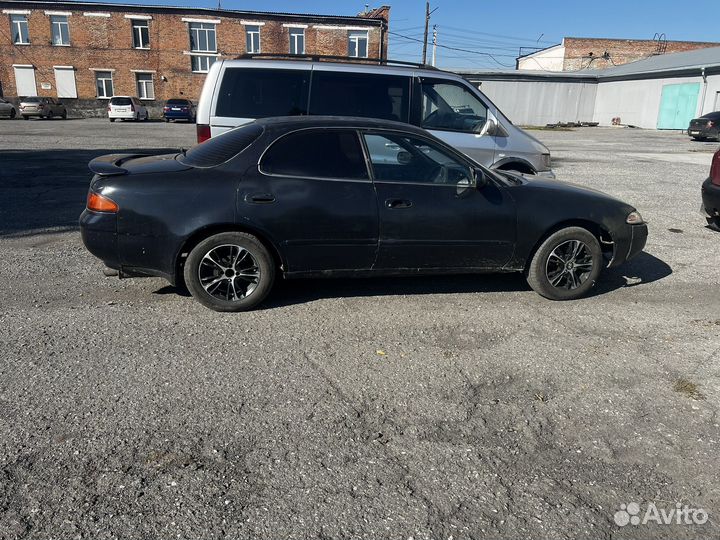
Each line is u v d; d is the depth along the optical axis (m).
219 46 40.38
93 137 21.84
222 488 2.58
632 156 18.14
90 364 3.66
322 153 4.57
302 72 7.20
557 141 25.28
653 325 4.58
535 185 5.05
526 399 3.41
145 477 2.63
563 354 4.02
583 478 2.73
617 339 4.29
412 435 3.02
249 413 3.17
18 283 5.12
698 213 9.10
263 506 2.48
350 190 4.54
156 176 4.37
